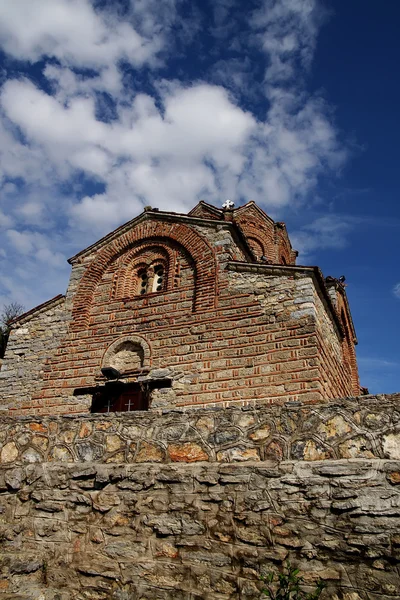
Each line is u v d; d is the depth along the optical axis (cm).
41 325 1565
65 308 1559
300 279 1255
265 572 533
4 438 756
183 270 1459
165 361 1316
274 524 555
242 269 1348
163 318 1392
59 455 711
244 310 1282
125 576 588
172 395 1255
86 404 1352
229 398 1182
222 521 580
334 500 540
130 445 677
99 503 649
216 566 558
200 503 601
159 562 584
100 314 1505
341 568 507
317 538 530
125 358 1396
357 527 518
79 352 1456
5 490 711
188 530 590
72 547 633
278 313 1233
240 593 532
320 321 1259
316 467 566
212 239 1448
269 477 582
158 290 1516
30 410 1419
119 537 618
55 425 736
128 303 1482
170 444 655
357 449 557
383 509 516
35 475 705
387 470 532
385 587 483
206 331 1303
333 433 577
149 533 607
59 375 1441
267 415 622
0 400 1475
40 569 628
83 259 1644
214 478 607
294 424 602
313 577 512
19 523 677
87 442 704
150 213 1598
